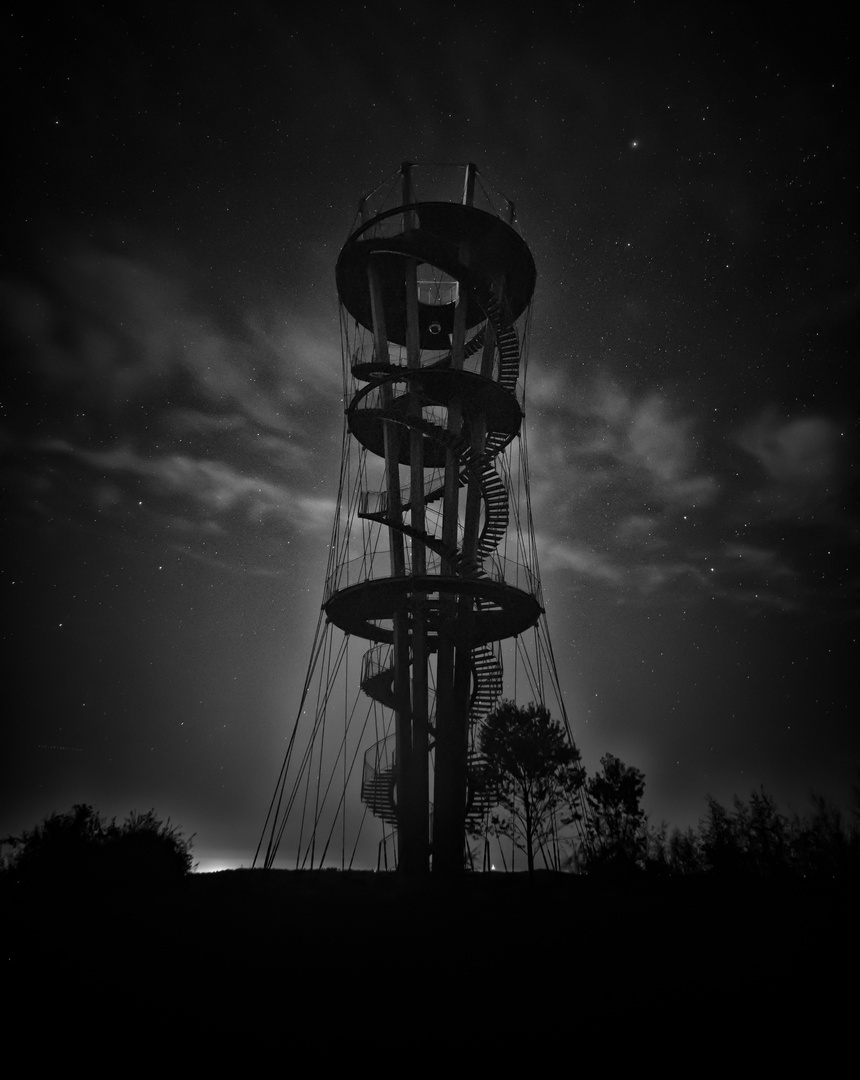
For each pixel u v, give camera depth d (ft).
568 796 78.23
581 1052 29.63
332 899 56.90
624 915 50.88
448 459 84.69
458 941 44.65
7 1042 30.91
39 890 60.90
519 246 90.27
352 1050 30.19
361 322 99.96
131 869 66.54
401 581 76.84
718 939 44.50
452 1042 30.73
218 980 38.17
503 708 80.94
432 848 77.97
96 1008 34.55
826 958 40.27
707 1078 27.25
